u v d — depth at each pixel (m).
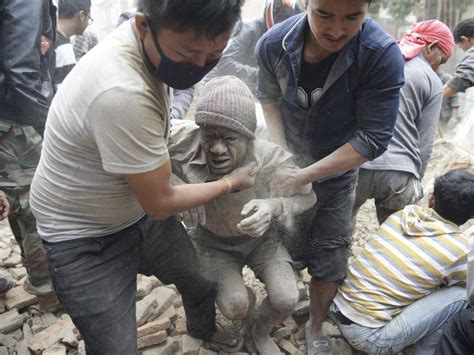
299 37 1.59
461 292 1.94
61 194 1.31
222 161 1.51
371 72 1.54
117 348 1.39
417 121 2.25
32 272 2.13
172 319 2.10
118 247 1.44
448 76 3.83
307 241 1.95
